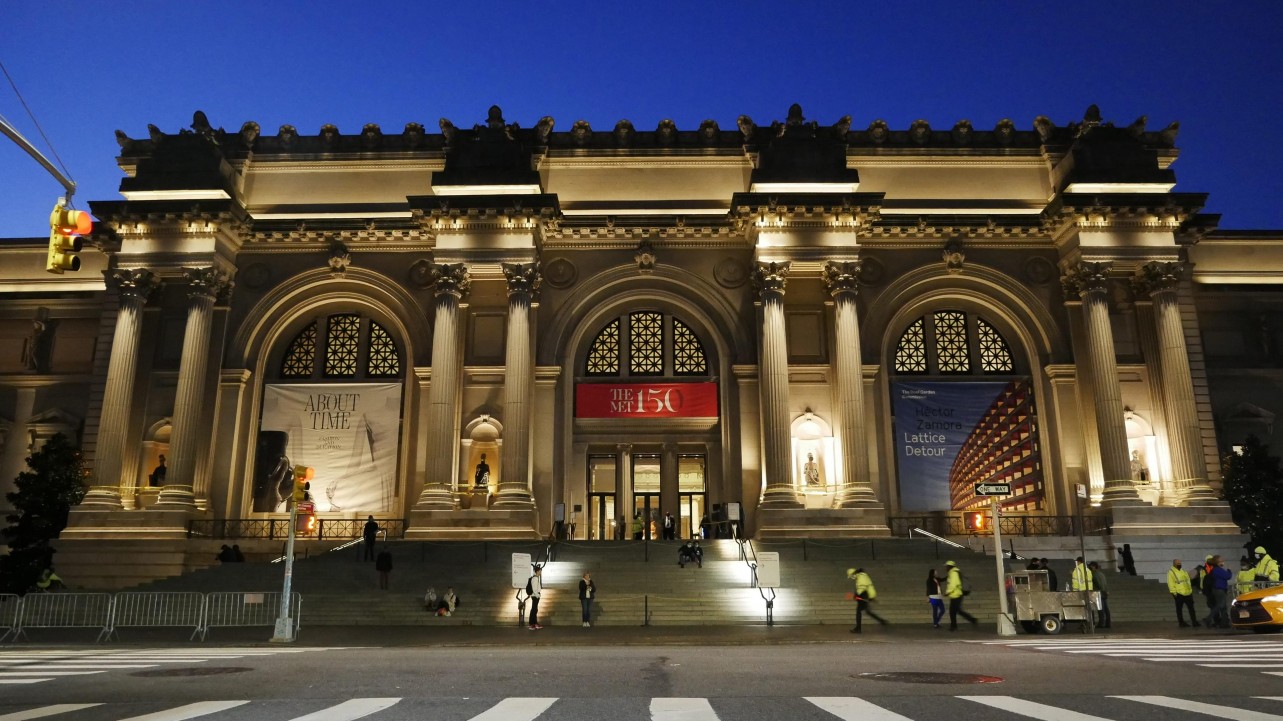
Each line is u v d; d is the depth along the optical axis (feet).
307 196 152.05
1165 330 136.05
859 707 34.24
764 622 92.94
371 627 90.22
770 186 139.03
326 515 139.74
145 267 137.80
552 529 135.85
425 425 140.15
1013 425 143.02
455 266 137.18
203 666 51.72
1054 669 47.88
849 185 139.03
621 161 152.35
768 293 136.56
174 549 125.59
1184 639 70.64
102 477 129.90
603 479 145.07
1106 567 124.98
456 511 127.85
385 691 39.83
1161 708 33.65
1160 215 138.00
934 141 154.20
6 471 151.94
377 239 146.30
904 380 144.25
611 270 146.20
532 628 86.89
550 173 152.46
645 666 50.90
